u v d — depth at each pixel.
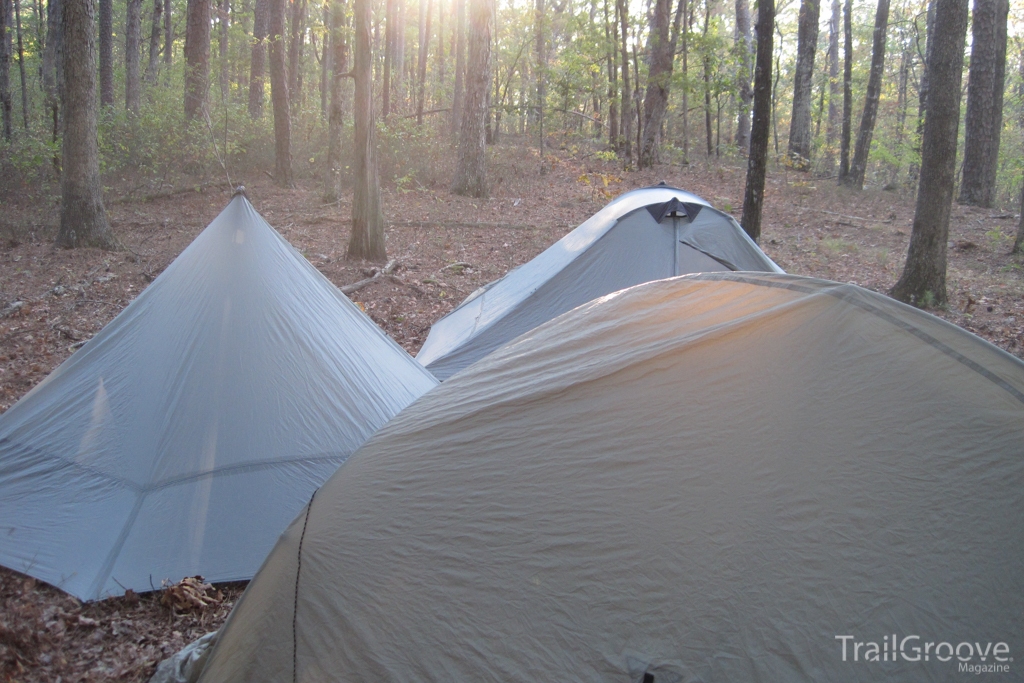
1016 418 2.41
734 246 7.14
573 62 21.09
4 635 3.30
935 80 8.64
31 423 4.42
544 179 17.84
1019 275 10.96
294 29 21.55
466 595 2.39
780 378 2.61
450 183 16.48
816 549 2.23
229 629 2.65
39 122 19.36
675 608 2.22
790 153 22.16
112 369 4.50
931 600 2.12
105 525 3.95
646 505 2.41
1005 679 1.99
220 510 4.02
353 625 2.42
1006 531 2.20
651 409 2.64
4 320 8.05
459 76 22.89
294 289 4.77
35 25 26.39
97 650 3.35
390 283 9.83
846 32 19.92
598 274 6.95
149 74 24.55
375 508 2.67
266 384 4.36
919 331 2.66
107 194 14.24
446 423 2.88
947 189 8.82
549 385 2.83
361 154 10.31
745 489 2.37
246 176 17.08
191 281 4.61
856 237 13.23
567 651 2.24
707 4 24.17
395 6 29.77
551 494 2.52
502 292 7.52
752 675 2.09
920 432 2.42
